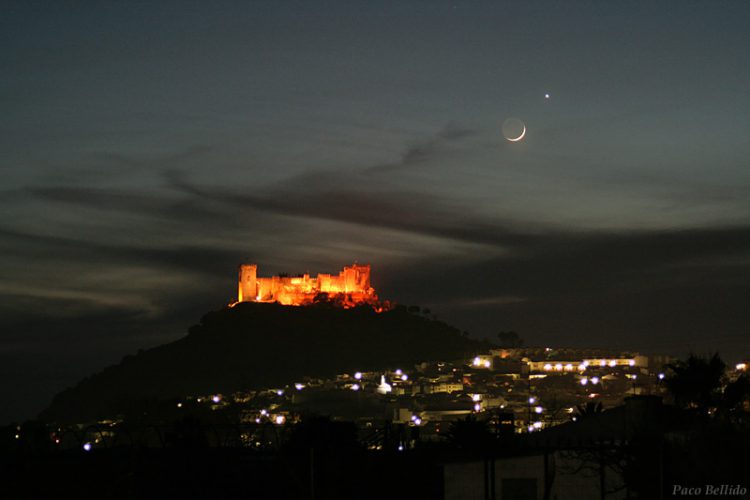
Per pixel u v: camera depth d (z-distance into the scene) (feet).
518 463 121.29
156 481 106.83
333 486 108.27
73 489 102.22
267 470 108.58
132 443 107.65
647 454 107.55
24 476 101.71
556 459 123.95
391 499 110.32
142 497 105.70
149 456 108.17
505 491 120.47
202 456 108.99
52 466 102.99
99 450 108.47
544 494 115.55
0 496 99.91
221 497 106.73
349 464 110.73
